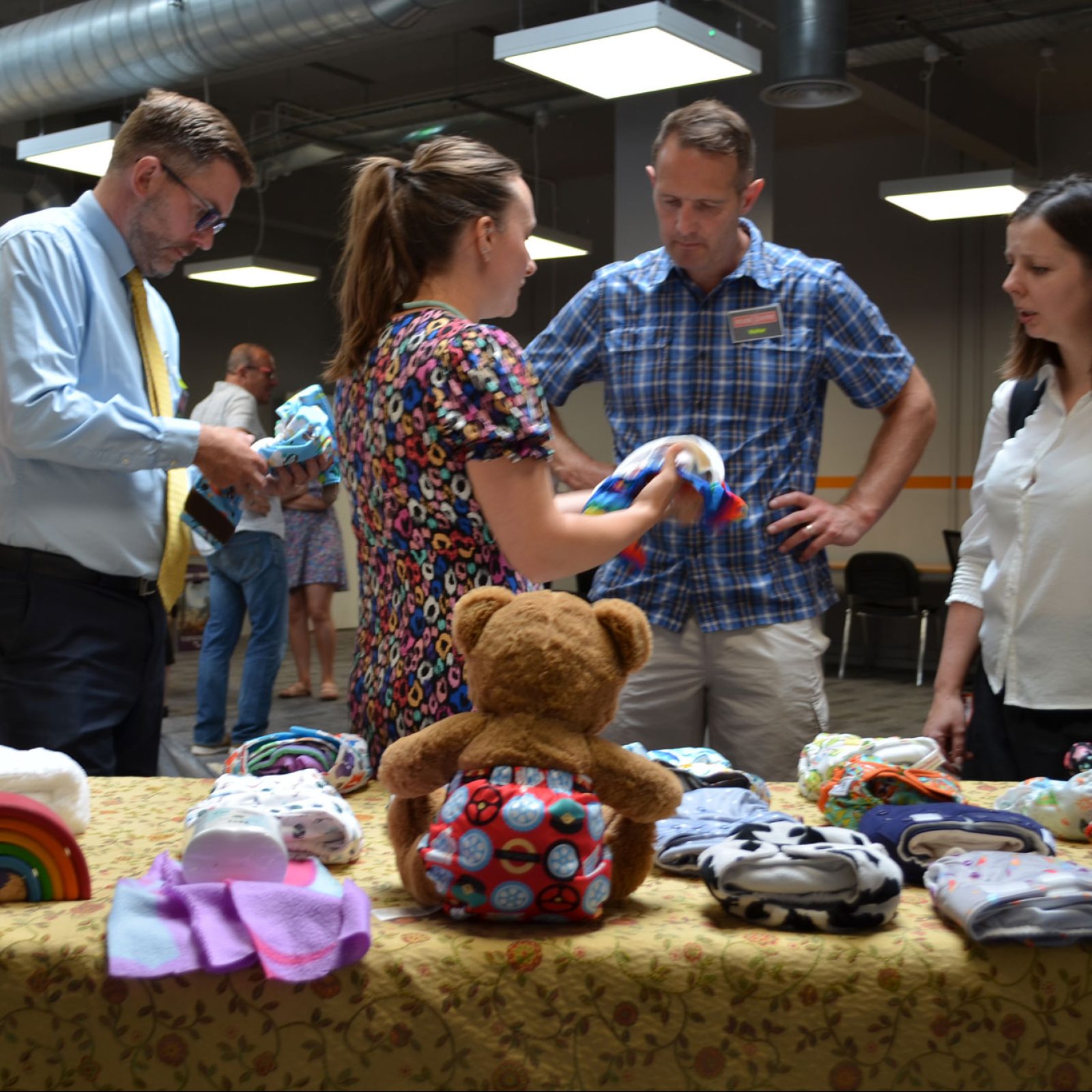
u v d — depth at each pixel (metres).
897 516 10.01
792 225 10.48
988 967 0.96
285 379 12.08
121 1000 0.96
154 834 1.32
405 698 1.32
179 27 5.92
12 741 1.88
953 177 6.34
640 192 6.39
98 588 1.93
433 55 8.19
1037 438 1.83
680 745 2.24
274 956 0.94
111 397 1.93
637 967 0.95
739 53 4.50
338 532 6.61
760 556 2.15
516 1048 0.95
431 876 1.00
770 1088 0.96
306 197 11.83
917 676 8.91
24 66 6.58
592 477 2.35
